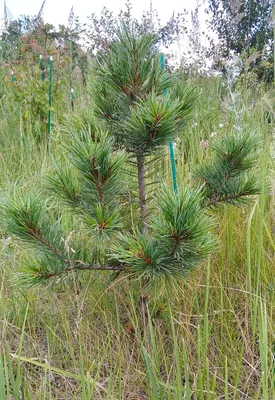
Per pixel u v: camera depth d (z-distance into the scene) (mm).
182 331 1634
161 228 1333
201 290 1896
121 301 1847
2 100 4980
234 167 1576
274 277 1897
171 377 1579
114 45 1388
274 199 2152
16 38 6238
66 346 1688
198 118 3441
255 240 2066
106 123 1461
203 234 1316
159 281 1476
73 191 1465
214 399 1440
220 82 4301
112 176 1372
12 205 1409
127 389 1532
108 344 1537
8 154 3689
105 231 1386
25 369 1576
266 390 1197
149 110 1289
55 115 4152
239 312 1803
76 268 1517
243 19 4840
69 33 5070
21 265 1562
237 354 1642
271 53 4699
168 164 2064
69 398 1519
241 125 2707
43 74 4445
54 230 1497
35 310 1845
